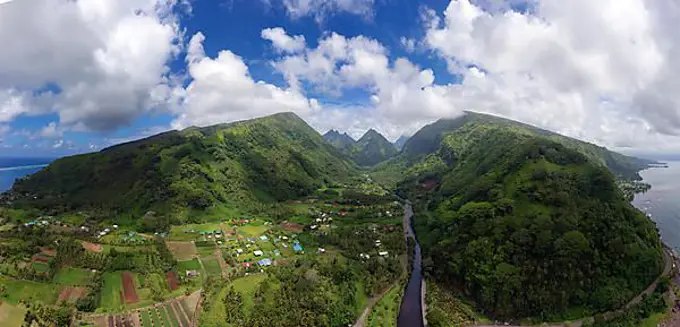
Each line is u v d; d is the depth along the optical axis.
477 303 159.75
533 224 170.88
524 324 145.50
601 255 159.25
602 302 148.12
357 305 155.25
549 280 153.25
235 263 188.00
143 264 177.12
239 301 143.50
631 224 176.00
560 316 147.25
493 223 181.75
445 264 183.62
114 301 146.00
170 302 147.50
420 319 149.12
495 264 163.62
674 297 156.25
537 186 195.50
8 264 169.12
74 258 177.38
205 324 130.12
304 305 141.62
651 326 138.62
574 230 163.38
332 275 169.38
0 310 134.00
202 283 164.75
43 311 133.00
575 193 184.75
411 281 184.00
